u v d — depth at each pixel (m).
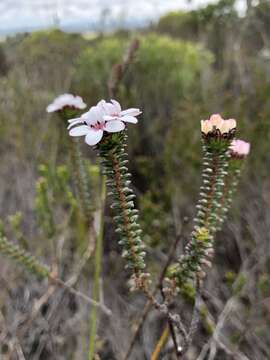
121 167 0.11
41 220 0.24
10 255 0.18
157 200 0.41
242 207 0.40
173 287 0.13
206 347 0.23
